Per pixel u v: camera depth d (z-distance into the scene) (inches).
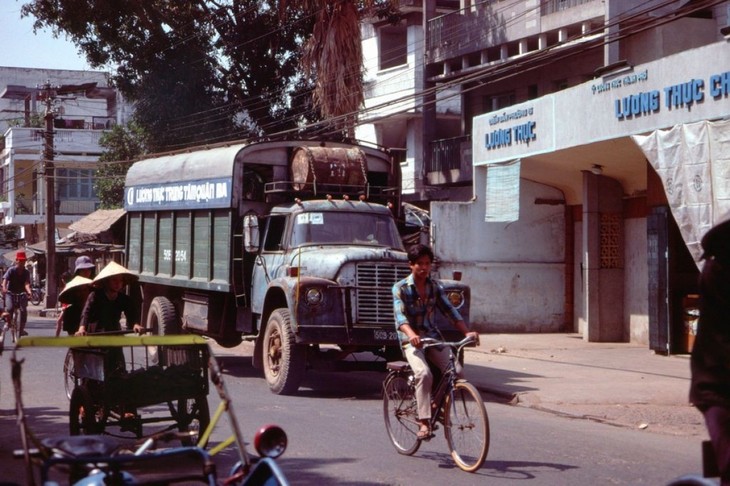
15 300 933.8
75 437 216.7
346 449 389.7
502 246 980.6
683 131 673.6
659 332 772.0
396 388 386.6
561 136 847.1
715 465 159.5
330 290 552.4
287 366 561.0
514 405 550.3
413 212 966.4
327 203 614.2
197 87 1472.7
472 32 1182.9
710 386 157.9
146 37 1470.2
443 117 1333.7
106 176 1779.0
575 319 988.6
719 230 158.6
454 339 566.3
